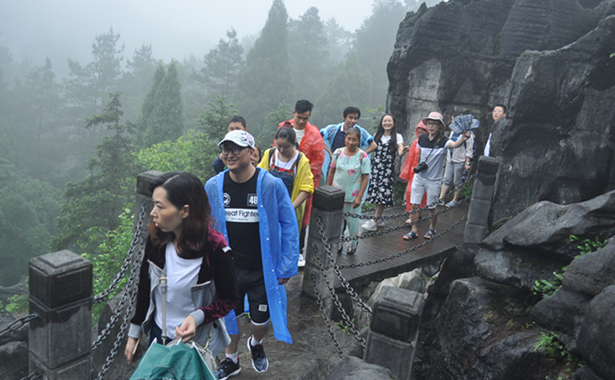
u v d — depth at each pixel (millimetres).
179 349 1938
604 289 3912
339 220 4918
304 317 4926
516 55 9859
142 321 2297
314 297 5184
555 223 5219
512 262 5492
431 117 6688
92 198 27453
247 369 3883
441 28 10367
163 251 2166
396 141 7281
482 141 10438
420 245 6535
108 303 5207
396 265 6414
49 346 2816
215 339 2361
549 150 7344
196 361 1945
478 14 10164
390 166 7367
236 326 3322
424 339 8367
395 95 11203
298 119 5379
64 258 2838
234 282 2236
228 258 2209
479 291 5797
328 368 4156
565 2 9461
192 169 25922
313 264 5086
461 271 7500
